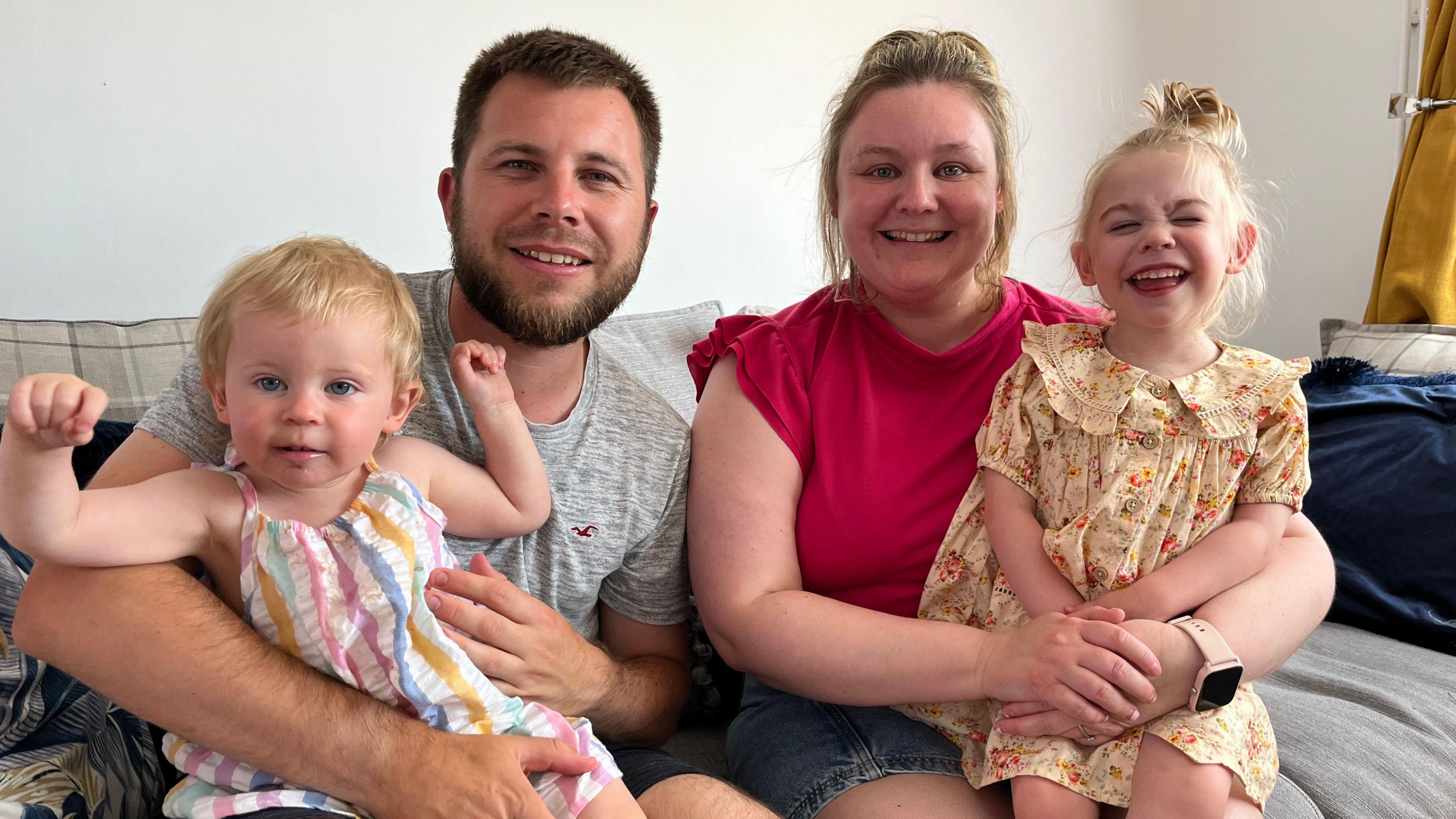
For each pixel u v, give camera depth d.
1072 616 1.06
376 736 0.89
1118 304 1.21
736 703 1.58
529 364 1.21
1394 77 2.96
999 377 1.28
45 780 0.91
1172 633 1.03
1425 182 2.39
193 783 0.92
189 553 0.94
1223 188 1.19
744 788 1.24
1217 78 3.44
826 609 1.14
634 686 1.19
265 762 0.89
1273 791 1.17
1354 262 3.10
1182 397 1.15
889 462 1.24
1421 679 1.49
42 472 0.78
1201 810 0.97
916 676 1.09
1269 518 1.14
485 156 1.14
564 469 1.21
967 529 1.22
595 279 1.17
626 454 1.26
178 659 0.86
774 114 2.80
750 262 2.80
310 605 0.94
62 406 0.74
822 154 1.41
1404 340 2.13
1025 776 1.04
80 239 1.97
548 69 1.15
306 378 0.93
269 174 2.15
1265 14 3.28
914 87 1.22
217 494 0.95
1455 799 1.21
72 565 0.86
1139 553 1.14
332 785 0.89
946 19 3.06
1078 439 1.18
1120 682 0.99
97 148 1.97
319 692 0.90
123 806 1.03
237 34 2.09
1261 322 3.37
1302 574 1.15
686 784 1.06
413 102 2.30
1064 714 1.04
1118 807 1.05
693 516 1.27
